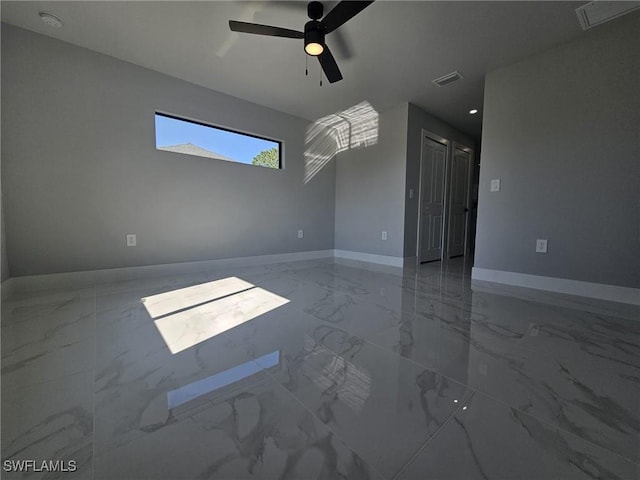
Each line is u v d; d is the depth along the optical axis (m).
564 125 2.37
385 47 2.38
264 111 3.73
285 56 2.57
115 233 2.72
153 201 2.93
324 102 3.61
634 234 2.10
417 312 1.94
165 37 2.32
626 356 1.32
